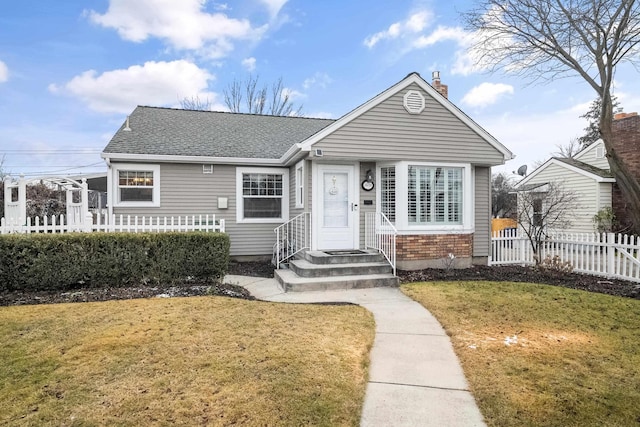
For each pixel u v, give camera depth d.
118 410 2.98
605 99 8.05
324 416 2.96
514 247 10.73
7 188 9.08
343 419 2.93
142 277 7.20
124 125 12.19
